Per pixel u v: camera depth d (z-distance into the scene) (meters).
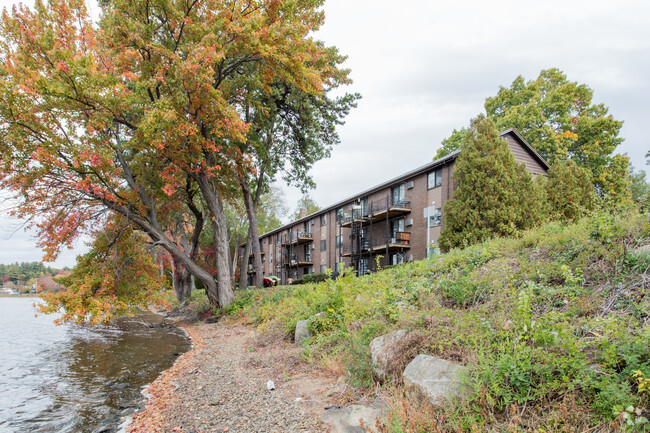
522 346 3.73
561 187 18.70
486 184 15.43
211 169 16.20
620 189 27.47
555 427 2.99
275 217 52.22
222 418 5.14
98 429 5.30
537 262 6.80
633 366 3.15
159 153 14.56
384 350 5.14
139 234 16.89
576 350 3.46
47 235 12.65
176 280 30.12
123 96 12.55
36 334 16.50
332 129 22.27
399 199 25.70
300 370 6.98
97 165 12.30
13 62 11.98
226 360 9.12
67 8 13.13
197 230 21.80
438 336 4.70
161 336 15.19
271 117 20.89
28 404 6.50
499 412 3.46
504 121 30.30
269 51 13.74
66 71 11.43
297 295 14.98
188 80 12.76
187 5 14.47
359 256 28.92
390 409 4.11
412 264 11.80
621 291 4.83
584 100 31.62
